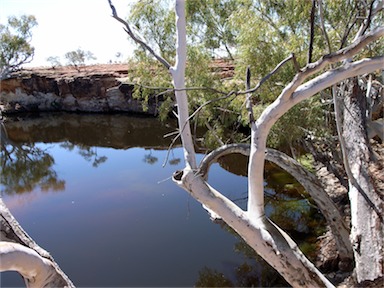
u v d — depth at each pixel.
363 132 5.62
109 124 20.75
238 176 11.09
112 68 25.16
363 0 4.27
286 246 3.42
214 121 9.06
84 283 6.04
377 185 5.27
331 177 8.27
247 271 5.98
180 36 3.76
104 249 7.18
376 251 4.08
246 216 3.55
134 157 14.41
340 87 6.16
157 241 7.32
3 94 24.42
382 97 6.45
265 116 3.42
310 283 3.39
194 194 3.69
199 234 7.47
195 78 8.30
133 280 6.05
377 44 5.66
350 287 4.51
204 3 8.70
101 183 11.30
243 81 7.33
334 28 5.88
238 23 6.89
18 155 16.00
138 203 9.43
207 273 6.05
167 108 9.92
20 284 6.32
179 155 14.16
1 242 2.00
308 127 7.08
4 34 24.97
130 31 3.86
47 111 24.52
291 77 6.15
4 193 10.91
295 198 8.39
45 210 9.38
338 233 5.18
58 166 13.79
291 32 6.66
